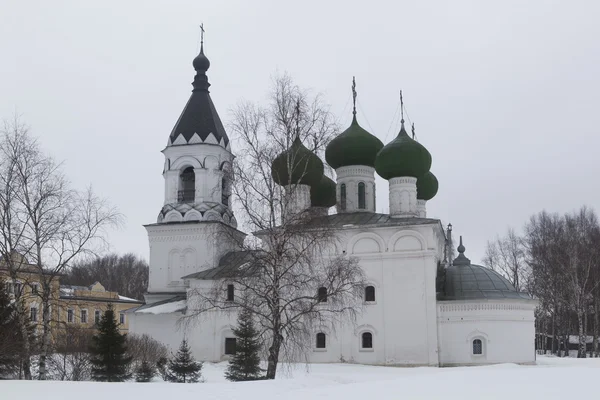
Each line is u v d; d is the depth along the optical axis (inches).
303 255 1197.1
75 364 1385.3
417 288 1787.6
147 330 2064.5
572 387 903.1
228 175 1245.7
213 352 1952.5
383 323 1793.8
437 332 1777.8
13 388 875.4
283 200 1214.9
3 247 1254.3
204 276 1979.6
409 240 1817.2
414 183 1995.6
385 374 1423.5
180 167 2242.9
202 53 2363.4
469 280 1868.8
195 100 2304.4
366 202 2113.7
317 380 1195.9
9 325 1212.5
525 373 1160.2
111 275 4621.1
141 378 1342.3
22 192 1270.9
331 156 2129.7
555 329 3068.4
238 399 822.5
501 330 1774.1
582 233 2945.4
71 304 1416.1
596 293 2623.0
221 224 1384.1
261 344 1342.3
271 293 1195.3
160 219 2237.9
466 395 824.9
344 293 1400.1
